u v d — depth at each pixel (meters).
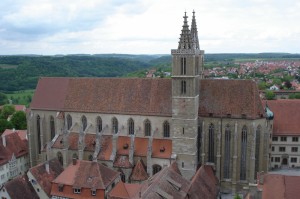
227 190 102.50
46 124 118.25
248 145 99.06
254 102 98.56
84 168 89.56
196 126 98.94
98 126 111.31
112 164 100.62
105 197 84.88
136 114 105.00
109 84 112.38
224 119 99.81
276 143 127.50
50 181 92.38
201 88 104.44
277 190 62.69
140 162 99.06
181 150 98.75
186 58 94.38
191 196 70.94
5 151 117.56
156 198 64.44
